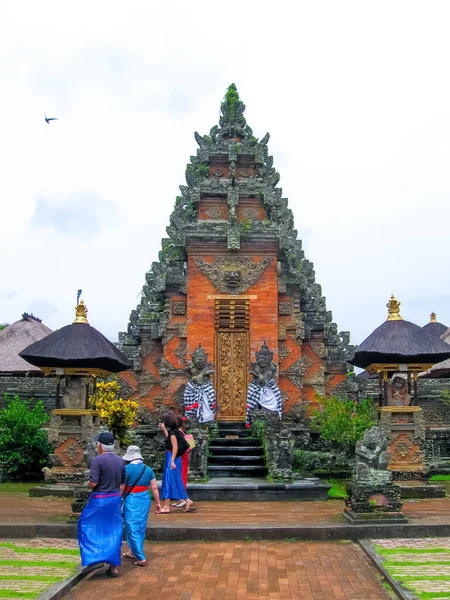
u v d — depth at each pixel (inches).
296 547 410.6
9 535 437.4
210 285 914.1
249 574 343.6
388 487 454.6
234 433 819.4
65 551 390.0
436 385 972.6
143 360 938.7
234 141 1021.2
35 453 800.9
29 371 1084.5
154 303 977.5
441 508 554.3
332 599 299.9
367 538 430.9
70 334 678.5
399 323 703.1
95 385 716.7
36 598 286.4
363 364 728.3
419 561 360.8
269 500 613.9
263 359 846.5
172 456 519.5
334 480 750.5
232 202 936.9
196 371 850.8
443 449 895.1
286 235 941.2
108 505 338.3
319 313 976.9
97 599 301.1
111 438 355.3
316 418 835.4
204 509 545.0
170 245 982.4
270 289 911.7
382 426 681.0
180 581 330.0
